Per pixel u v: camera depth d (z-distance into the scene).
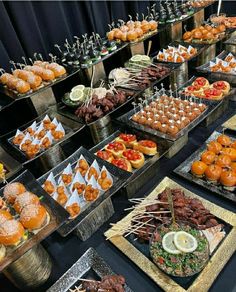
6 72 2.41
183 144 1.92
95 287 1.21
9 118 2.48
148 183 1.71
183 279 1.20
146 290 1.22
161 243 1.27
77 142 2.19
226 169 1.59
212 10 3.88
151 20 2.99
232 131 1.93
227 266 1.24
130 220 1.46
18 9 2.36
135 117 2.03
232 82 2.34
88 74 2.46
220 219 1.39
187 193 1.55
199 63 2.82
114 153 1.81
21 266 1.21
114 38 2.78
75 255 1.42
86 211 1.42
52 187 1.58
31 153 1.83
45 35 2.68
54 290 1.24
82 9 2.87
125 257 1.35
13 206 1.39
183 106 2.04
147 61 2.55
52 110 2.26
